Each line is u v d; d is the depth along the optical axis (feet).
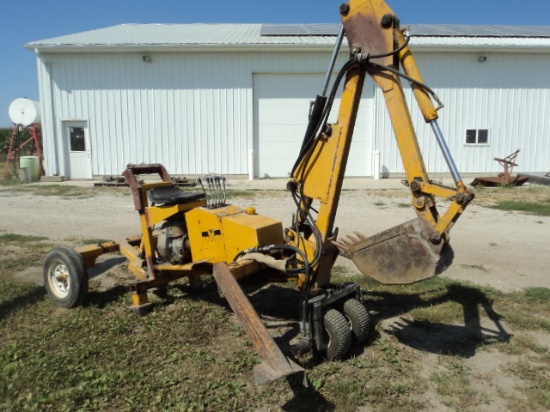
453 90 55.36
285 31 61.26
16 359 13.43
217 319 16.22
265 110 55.72
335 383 12.45
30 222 33.01
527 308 17.44
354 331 14.01
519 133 56.49
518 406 11.57
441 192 11.98
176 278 17.35
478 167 56.75
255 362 13.44
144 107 55.21
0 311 16.93
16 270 22.06
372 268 13.35
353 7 12.80
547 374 13.01
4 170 69.26
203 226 15.75
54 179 55.83
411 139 12.42
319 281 14.25
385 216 34.55
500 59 55.06
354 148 56.49
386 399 11.84
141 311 16.56
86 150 56.29
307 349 13.19
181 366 13.24
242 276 14.02
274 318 16.47
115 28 68.33
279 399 11.78
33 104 61.72
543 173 57.26
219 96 55.01
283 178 56.59
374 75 12.78
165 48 53.01
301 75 54.95
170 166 56.08
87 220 33.63
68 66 54.70
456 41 55.77
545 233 29.53
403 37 12.45
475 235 29.04
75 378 12.49
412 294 18.70
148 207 17.06
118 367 13.12
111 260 23.79
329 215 13.74
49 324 15.92
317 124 13.48
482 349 14.38
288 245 13.96
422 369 13.28
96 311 16.90
